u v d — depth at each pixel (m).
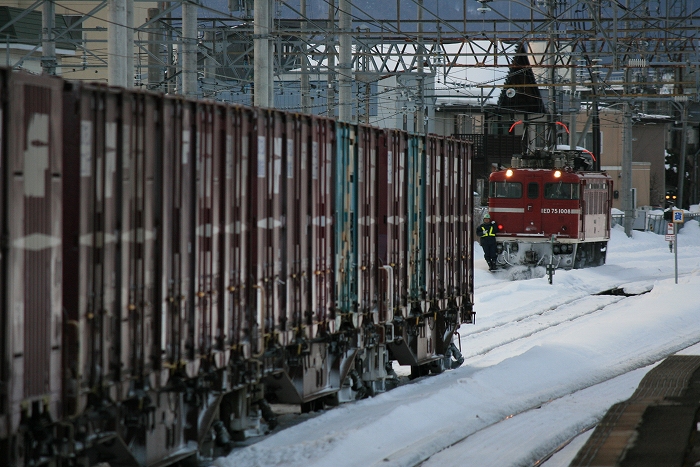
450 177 49.75
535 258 111.06
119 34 61.97
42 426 21.94
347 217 38.34
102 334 23.83
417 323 45.97
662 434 33.06
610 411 37.56
